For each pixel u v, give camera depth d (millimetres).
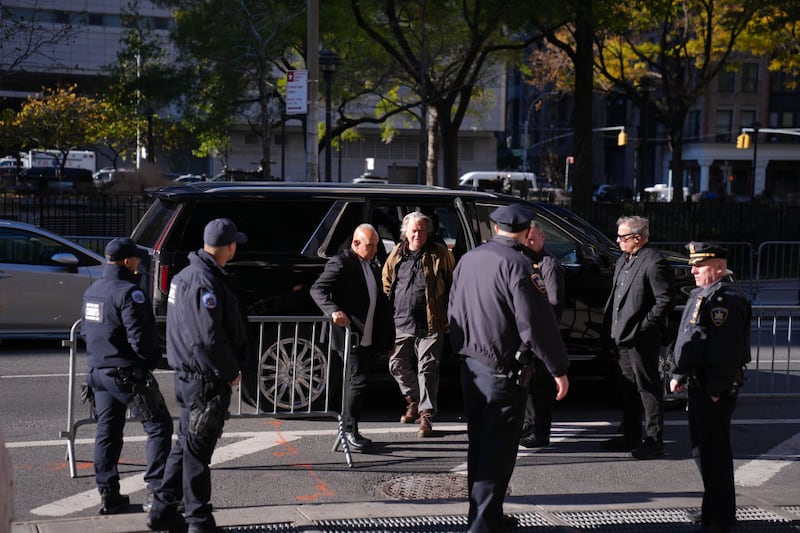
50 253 11562
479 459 5023
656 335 7121
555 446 7531
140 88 28422
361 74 30234
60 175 44531
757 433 8164
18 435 7441
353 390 7129
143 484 6262
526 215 5059
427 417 7684
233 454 7086
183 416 5090
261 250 8109
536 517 5461
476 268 5062
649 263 6969
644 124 28078
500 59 30000
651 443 7156
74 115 44719
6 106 56562
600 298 8586
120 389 5406
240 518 5195
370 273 7199
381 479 6496
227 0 25781
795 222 22734
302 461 6922
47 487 6141
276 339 8117
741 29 27438
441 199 8500
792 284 19375
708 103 66750
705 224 22344
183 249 7934
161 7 29609
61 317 11508
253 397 8117
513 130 90750
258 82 27969
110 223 20812
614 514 5602
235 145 64438
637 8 27281
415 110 45094
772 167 67875
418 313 7617
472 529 4898
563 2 21594
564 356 4961
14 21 24000
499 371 4980
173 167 65125
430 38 25109
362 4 24500
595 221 22328
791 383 10352
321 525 5156
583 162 24844
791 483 6641
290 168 65375
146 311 5438
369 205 8359
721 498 5297
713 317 5273
